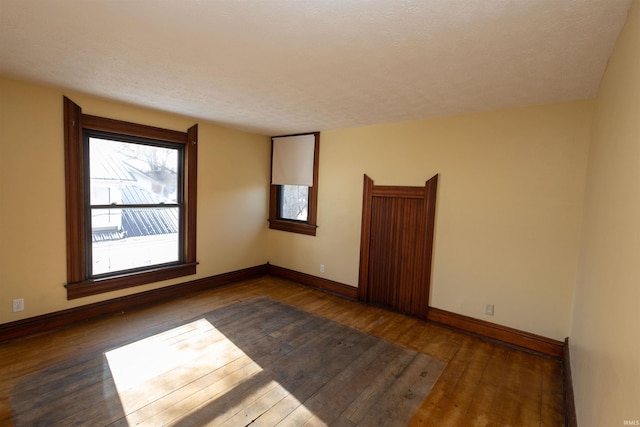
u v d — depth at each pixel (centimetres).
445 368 259
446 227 338
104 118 316
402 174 367
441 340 308
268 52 194
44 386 215
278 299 405
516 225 296
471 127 318
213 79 245
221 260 446
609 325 123
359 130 402
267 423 192
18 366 237
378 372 251
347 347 289
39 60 218
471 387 235
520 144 291
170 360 254
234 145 446
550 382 243
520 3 135
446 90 252
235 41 181
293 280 482
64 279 304
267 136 495
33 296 286
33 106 274
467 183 322
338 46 183
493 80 227
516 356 281
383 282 390
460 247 329
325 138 435
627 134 119
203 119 388
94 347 268
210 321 331
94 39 184
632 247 99
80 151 305
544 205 282
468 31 161
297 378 238
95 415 191
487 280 313
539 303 287
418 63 203
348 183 415
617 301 114
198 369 244
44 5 149
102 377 228
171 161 387
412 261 363
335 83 245
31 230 281
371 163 393
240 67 220
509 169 298
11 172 268
